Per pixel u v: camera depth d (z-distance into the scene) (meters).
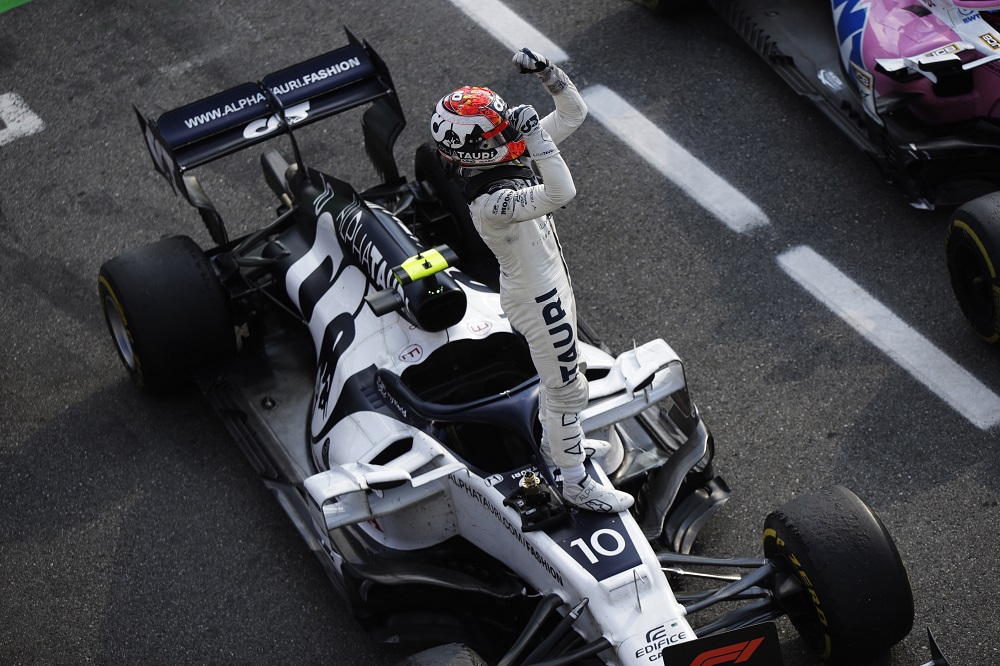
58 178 17.77
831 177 16.06
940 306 13.98
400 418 10.77
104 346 14.84
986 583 10.96
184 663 11.16
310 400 12.91
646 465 11.05
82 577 12.09
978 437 12.39
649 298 14.57
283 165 15.37
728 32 19.11
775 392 13.16
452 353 11.06
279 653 11.12
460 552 10.73
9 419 13.95
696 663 8.40
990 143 14.55
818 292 14.37
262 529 12.34
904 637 9.70
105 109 19.11
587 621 9.09
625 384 10.43
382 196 14.30
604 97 18.00
